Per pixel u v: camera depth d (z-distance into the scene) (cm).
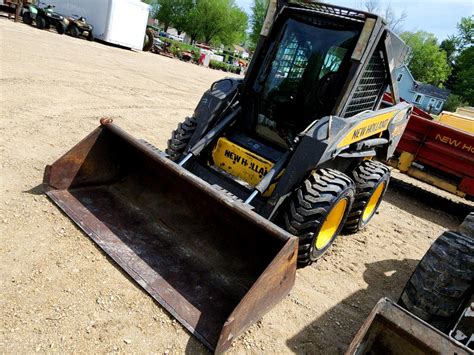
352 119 353
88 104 702
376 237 483
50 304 240
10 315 227
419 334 190
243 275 288
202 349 235
